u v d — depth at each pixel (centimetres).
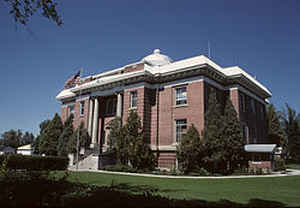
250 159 2808
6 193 789
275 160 3164
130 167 2644
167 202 759
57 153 3519
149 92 3039
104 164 2852
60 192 843
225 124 2483
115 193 852
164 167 2750
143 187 1426
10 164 2405
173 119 2830
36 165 2586
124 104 3119
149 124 2950
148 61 3603
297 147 5238
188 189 1393
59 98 4428
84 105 3700
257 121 3616
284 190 1438
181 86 2850
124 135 2733
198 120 2622
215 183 1723
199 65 2675
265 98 4119
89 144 3331
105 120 3528
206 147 2422
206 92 2720
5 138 10675
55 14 1170
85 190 896
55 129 3844
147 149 2720
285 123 5491
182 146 2428
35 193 813
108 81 3291
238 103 2991
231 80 3047
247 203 997
